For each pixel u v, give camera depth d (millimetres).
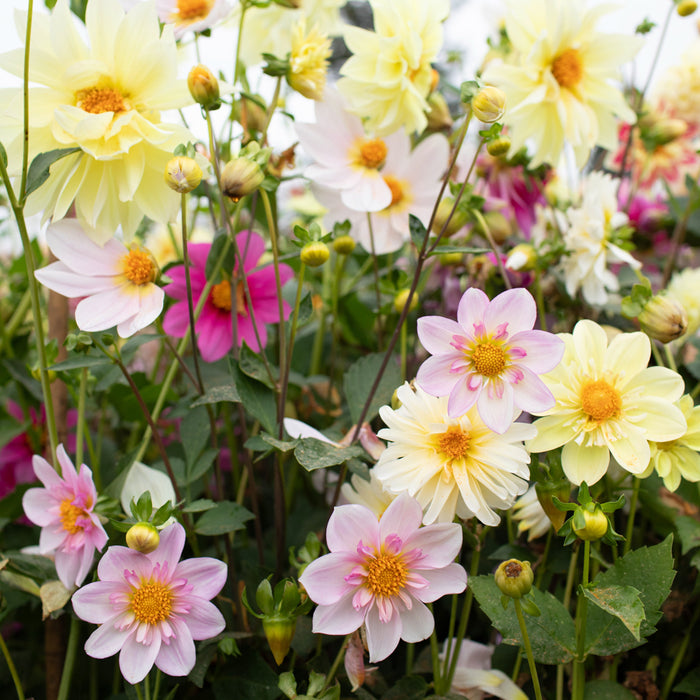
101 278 746
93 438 988
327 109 865
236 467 898
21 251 1177
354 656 701
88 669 839
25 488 875
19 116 713
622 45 864
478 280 944
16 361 886
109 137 708
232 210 882
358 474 729
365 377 793
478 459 682
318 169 851
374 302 1111
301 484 956
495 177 1026
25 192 707
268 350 994
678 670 793
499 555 775
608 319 975
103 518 747
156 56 727
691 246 1151
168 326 833
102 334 737
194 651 695
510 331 670
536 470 707
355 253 1050
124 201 734
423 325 670
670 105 1204
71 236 743
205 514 761
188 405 800
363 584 689
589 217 881
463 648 795
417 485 682
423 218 885
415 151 895
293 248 1011
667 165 1229
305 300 757
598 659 785
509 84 851
